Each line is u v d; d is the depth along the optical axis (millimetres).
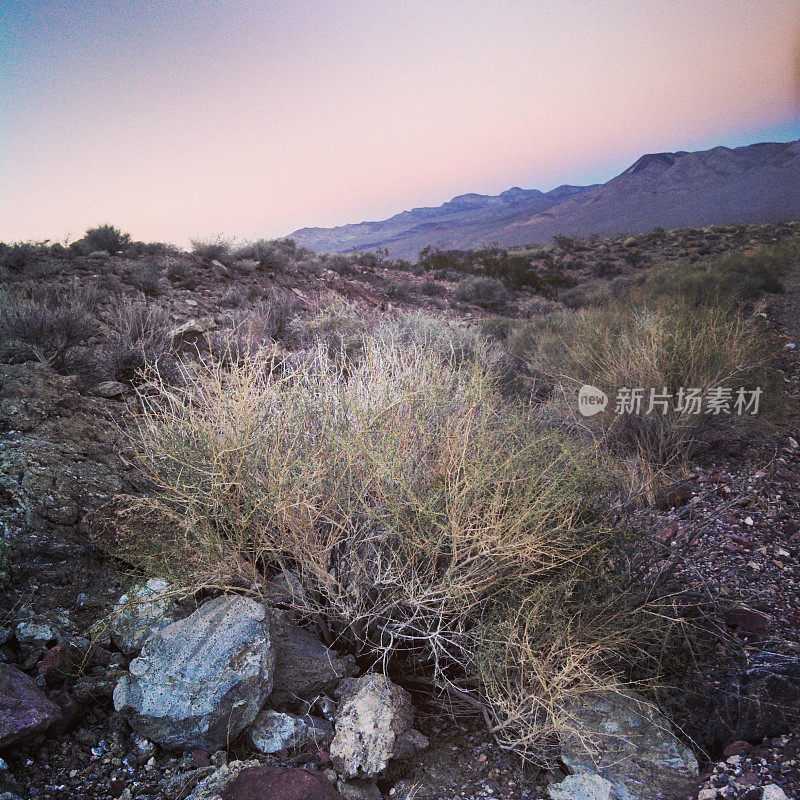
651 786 2174
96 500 3490
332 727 2432
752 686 2463
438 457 2771
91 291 8922
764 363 6148
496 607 2582
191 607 2850
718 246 39719
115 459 4102
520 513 2408
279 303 10742
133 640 2689
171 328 7605
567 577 2629
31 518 3143
